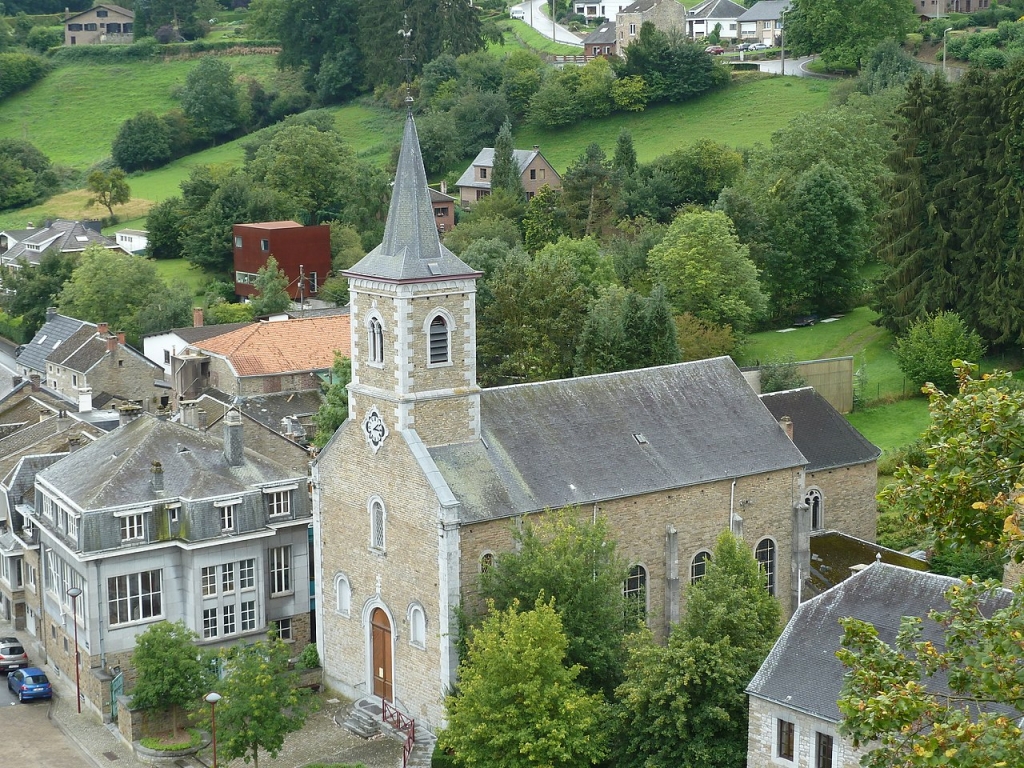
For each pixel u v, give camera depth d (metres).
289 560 79.75
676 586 72.50
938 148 115.44
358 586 72.00
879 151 145.38
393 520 68.62
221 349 116.81
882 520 90.12
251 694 64.19
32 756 69.00
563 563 63.19
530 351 106.94
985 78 114.12
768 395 86.56
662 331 102.19
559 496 68.75
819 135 145.50
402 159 67.69
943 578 55.53
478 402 69.12
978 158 112.06
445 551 65.00
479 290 117.00
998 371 39.62
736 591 60.22
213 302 157.38
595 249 129.25
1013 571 56.81
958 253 113.12
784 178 139.38
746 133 186.62
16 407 109.00
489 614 65.19
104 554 73.69
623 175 161.62
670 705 58.00
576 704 58.69
